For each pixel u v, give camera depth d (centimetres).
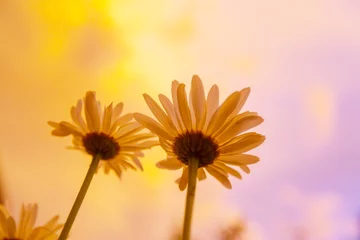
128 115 37
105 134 36
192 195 32
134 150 36
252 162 33
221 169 34
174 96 34
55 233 36
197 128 33
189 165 33
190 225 31
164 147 33
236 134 33
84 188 35
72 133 36
